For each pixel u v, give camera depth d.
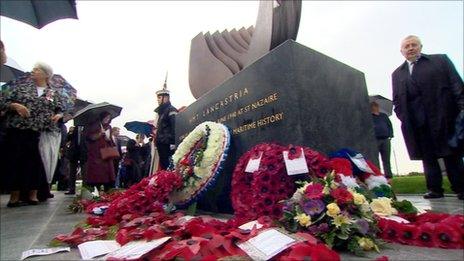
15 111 4.68
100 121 6.76
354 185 2.39
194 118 4.77
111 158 6.48
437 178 4.35
